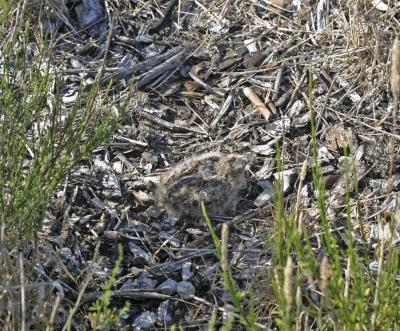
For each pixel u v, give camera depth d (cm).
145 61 590
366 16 599
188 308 451
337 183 512
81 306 440
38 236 470
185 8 631
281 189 374
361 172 518
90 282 452
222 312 446
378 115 552
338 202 499
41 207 426
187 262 473
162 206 501
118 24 614
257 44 606
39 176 428
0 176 424
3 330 378
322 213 356
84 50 594
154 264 471
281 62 592
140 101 563
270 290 427
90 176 514
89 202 500
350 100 563
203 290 460
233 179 498
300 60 592
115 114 545
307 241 347
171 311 448
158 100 570
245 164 511
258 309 438
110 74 576
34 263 422
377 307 350
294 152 536
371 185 511
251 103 569
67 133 454
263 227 491
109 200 504
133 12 626
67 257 466
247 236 488
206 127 556
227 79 586
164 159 534
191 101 573
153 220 497
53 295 436
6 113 433
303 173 382
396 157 523
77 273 459
